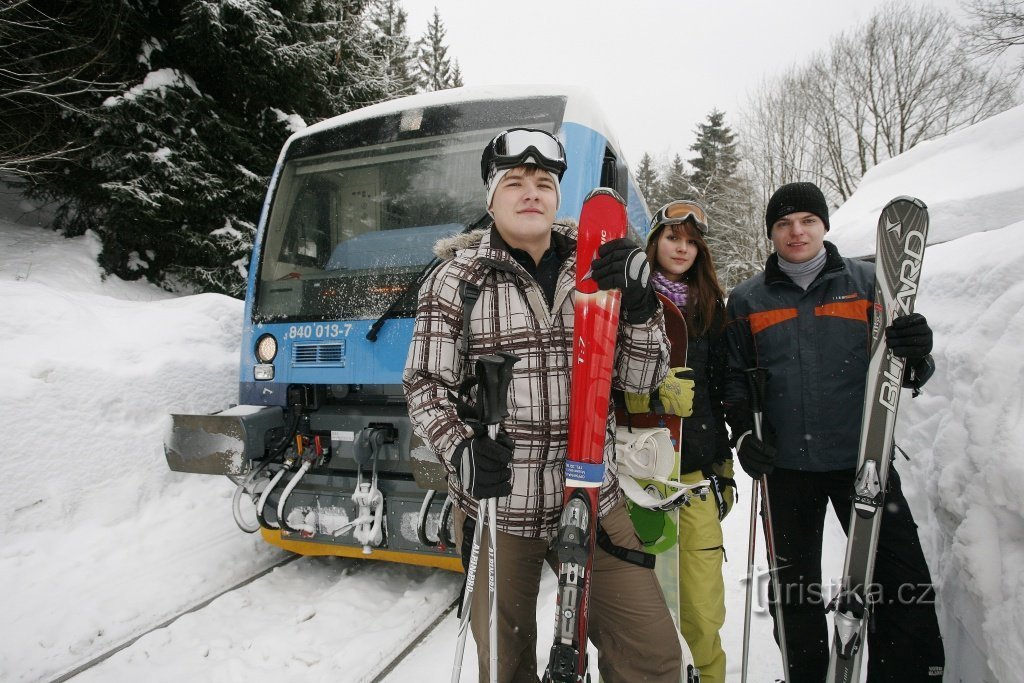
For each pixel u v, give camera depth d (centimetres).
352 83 938
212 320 528
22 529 352
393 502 289
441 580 327
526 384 153
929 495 212
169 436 316
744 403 212
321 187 345
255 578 336
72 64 643
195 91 705
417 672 245
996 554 153
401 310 294
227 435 300
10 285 450
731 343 223
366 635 271
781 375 207
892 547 186
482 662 157
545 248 169
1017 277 210
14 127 625
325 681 239
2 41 605
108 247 693
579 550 138
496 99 324
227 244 730
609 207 153
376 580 328
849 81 2155
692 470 214
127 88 680
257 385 329
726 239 2305
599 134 316
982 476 159
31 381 372
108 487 396
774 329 210
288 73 761
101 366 412
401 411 298
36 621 283
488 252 158
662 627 152
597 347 147
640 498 174
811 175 2288
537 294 156
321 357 310
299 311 321
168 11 727
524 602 160
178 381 457
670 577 184
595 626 162
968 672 170
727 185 2334
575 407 148
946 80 1992
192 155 693
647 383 161
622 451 181
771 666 235
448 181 322
